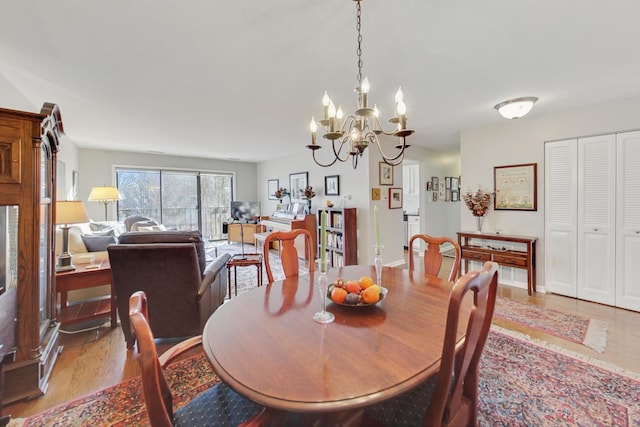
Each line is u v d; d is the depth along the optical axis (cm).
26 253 170
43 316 205
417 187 640
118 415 157
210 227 729
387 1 143
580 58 202
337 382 83
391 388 81
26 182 169
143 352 74
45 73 224
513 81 240
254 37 175
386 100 284
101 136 452
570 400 164
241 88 255
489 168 385
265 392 80
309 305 142
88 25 162
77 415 157
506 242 373
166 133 431
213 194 732
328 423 86
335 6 146
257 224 697
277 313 133
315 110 320
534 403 162
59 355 215
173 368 200
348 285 143
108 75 228
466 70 220
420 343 105
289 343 105
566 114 321
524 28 167
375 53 195
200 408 103
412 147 534
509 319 272
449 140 491
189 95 273
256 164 789
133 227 435
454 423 95
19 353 167
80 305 284
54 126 202
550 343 227
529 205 352
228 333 113
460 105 299
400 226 512
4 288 165
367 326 119
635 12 151
